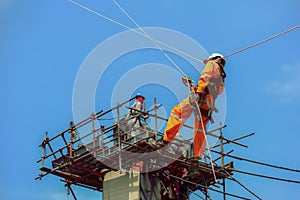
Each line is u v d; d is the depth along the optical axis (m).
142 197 25.19
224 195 25.48
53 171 26.05
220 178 25.47
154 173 25.66
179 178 24.69
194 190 26.66
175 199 25.75
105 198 26.03
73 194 27.06
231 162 25.06
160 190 25.66
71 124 25.38
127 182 25.64
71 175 26.72
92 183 27.33
